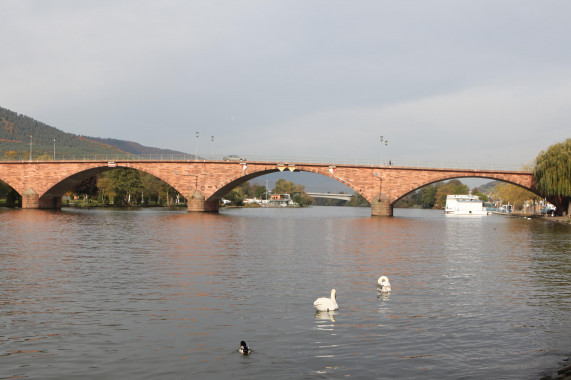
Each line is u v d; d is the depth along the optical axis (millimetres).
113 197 195750
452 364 17766
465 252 51031
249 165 133875
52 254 44312
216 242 57219
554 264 42281
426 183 131250
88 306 24969
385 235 73438
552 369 17422
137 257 42906
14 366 17312
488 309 25344
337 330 21391
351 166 133125
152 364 17531
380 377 16609
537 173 123312
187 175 136500
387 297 27781
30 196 143125
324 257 44906
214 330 21250
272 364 17562
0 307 24641
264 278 33125
